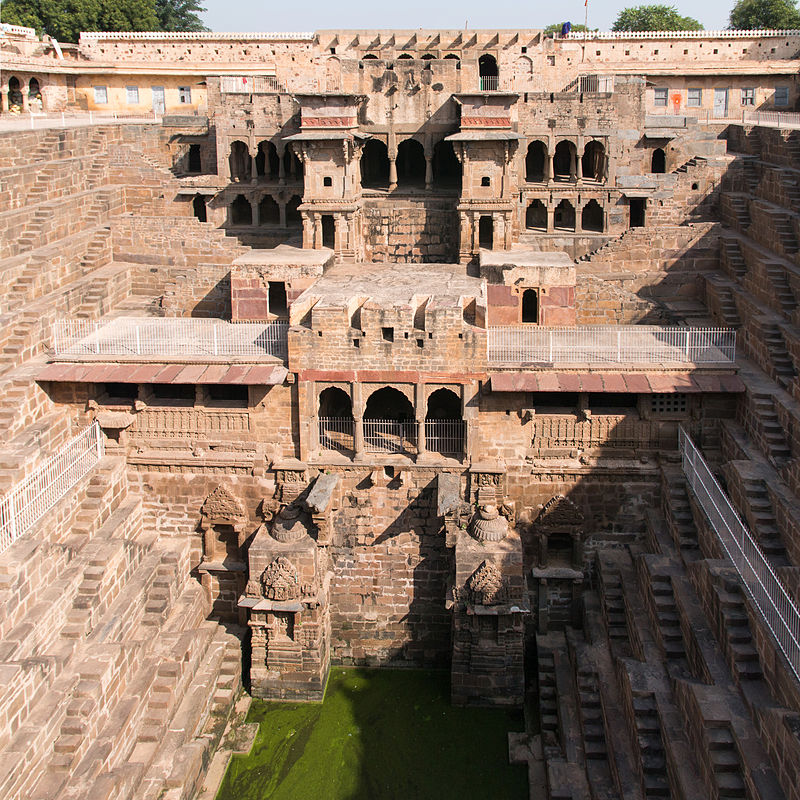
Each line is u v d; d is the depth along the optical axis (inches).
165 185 2030.0
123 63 2832.2
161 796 1190.9
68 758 1092.5
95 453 1503.4
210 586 1562.5
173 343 1552.7
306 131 1777.8
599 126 1925.4
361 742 1373.0
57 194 1850.4
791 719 901.8
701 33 2736.2
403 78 1894.7
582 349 1502.2
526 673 1488.7
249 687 1483.8
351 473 1497.3
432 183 1988.2
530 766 1298.0
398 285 1620.3
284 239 1990.7
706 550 1296.8
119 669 1234.0
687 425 1461.6
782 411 1327.5
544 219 2037.4
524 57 2277.3
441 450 1515.7
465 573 1395.2
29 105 2672.2
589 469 1464.1
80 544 1350.9
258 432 1517.0
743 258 1755.7
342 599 1539.1
